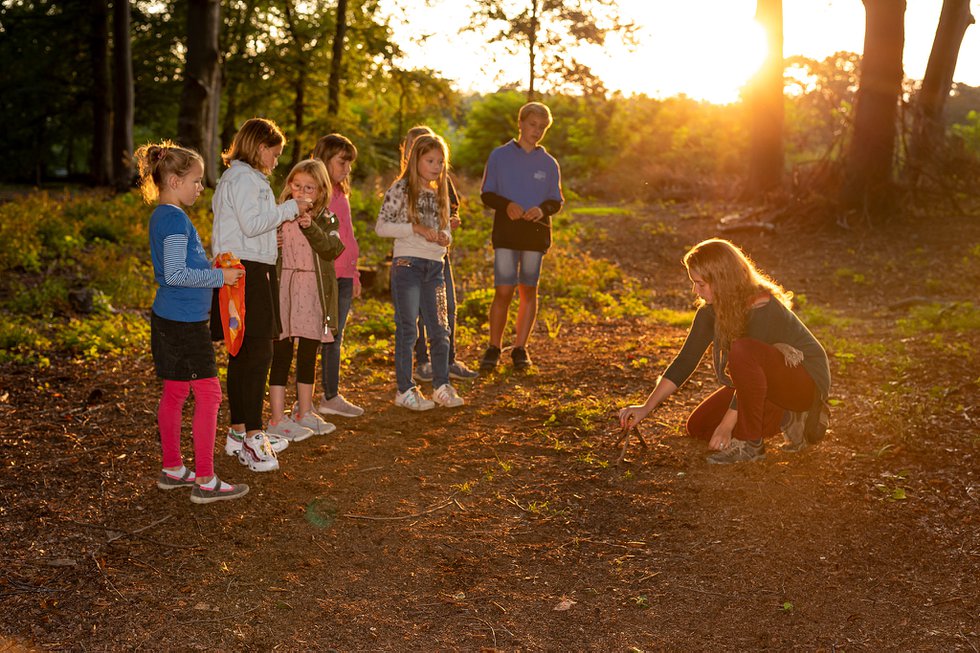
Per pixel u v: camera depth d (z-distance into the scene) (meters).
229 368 4.62
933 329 8.20
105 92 30.14
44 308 8.58
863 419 5.31
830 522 3.92
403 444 5.03
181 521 3.91
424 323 5.88
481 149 52.03
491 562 3.61
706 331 4.69
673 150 38.53
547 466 4.69
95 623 3.06
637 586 3.41
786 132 30.92
